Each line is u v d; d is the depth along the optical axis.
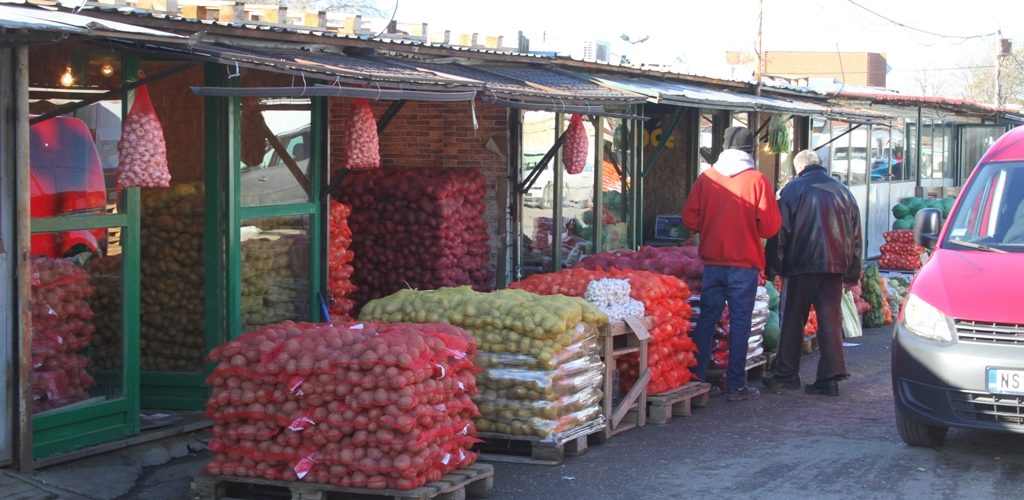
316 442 6.29
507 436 7.64
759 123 17.94
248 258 8.65
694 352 9.96
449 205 11.21
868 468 7.68
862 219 23.30
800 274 10.30
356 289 10.77
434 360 6.46
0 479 6.20
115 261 7.34
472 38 11.23
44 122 6.84
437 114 12.17
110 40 6.21
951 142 30.31
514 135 12.05
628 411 8.90
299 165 9.11
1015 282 7.71
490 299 7.77
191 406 8.42
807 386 10.50
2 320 6.31
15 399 6.39
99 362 7.27
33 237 6.81
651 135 16.19
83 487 6.61
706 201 9.81
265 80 8.55
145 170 6.57
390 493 6.26
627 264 10.73
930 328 7.70
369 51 9.77
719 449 8.23
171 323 8.42
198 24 7.59
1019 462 7.85
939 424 7.61
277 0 14.52
